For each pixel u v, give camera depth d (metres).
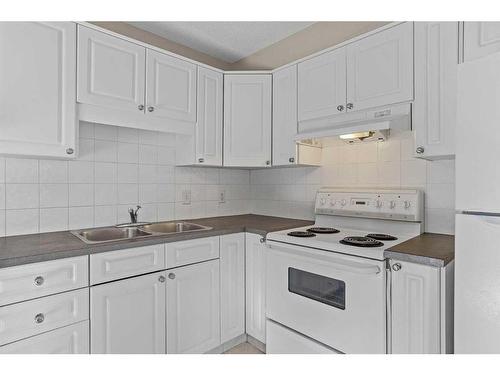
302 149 2.16
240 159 2.30
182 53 2.48
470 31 1.33
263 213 2.77
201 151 2.17
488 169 1.00
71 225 1.86
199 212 2.53
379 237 1.68
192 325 1.79
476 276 1.03
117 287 1.47
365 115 1.73
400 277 1.32
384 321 1.36
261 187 2.79
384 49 1.65
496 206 0.98
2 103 1.36
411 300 1.29
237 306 2.04
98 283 1.41
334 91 1.88
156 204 2.27
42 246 1.38
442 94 1.43
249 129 2.30
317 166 2.35
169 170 2.34
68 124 1.54
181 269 1.74
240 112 2.30
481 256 1.02
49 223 1.78
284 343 1.77
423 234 1.76
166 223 2.25
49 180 1.78
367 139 1.99
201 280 1.84
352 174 2.13
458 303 1.07
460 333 1.07
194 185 2.50
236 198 2.80
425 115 1.49
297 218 2.49
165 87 1.96
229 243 2.00
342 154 2.19
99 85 1.66
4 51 1.37
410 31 1.55
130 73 1.79
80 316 1.36
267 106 2.29
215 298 1.91
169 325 1.68
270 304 1.86
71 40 1.56
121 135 2.08
